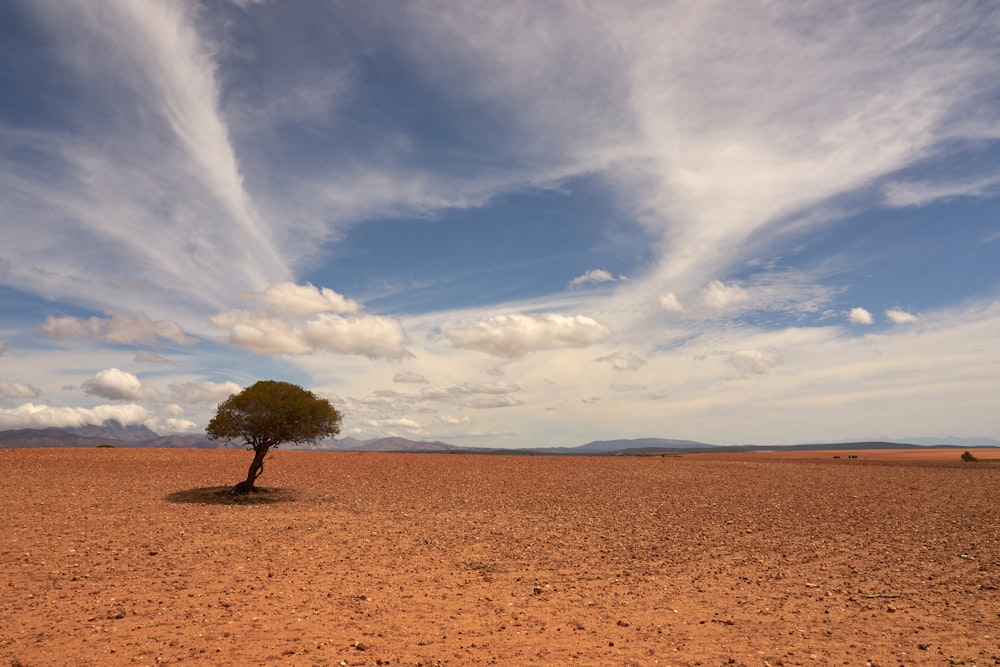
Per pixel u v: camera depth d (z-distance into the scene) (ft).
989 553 55.06
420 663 26.91
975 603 38.73
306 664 26.48
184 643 29.22
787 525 71.87
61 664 26.37
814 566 50.01
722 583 44.27
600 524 72.43
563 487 116.37
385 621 33.63
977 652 29.07
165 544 54.65
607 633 31.94
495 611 36.35
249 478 94.27
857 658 28.27
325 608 35.99
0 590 39.11
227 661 26.78
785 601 39.19
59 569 44.73
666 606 37.83
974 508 87.15
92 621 32.91
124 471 119.65
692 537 63.77
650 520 75.82
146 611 34.91
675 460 235.40
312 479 120.47
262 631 31.32
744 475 152.46
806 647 29.86
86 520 65.31
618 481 131.64
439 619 34.35
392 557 52.03
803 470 174.81
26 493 83.46
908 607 37.78
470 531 66.18
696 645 30.01
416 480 125.59
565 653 28.43
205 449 201.57
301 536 60.34
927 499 98.68
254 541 57.16
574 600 39.19
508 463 188.14
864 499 98.89
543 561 51.75
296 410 93.81
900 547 58.23
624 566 50.01
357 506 84.43
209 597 38.14
